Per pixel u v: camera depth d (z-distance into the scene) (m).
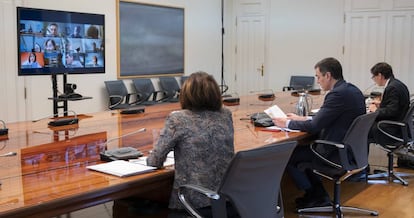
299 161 3.52
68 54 5.75
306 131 3.32
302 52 8.88
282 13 8.99
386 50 8.09
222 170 2.17
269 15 9.12
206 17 9.08
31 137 3.07
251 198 2.01
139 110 4.29
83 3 6.71
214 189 2.14
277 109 3.76
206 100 2.21
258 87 9.41
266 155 1.94
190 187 2.03
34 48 5.35
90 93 6.96
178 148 2.16
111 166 2.23
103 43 6.25
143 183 2.07
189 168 2.13
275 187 2.13
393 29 8.01
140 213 3.19
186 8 8.59
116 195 1.98
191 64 8.81
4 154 2.55
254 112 4.34
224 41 9.57
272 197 2.12
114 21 7.23
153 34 7.94
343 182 4.58
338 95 3.27
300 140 3.29
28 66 5.30
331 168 3.31
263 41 9.24
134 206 3.22
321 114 3.28
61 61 5.66
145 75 7.86
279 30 9.07
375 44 8.18
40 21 5.40
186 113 2.20
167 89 8.04
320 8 8.61
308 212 3.69
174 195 2.17
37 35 5.38
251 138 3.06
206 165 2.14
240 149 2.71
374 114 3.23
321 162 3.38
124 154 2.45
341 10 8.41
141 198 3.17
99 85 7.08
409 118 4.30
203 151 2.14
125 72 7.49
